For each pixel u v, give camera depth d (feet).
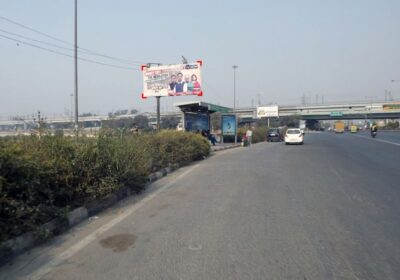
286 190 30.37
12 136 23.40
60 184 22.15
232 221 20.99
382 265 14.57
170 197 28.32
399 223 20.40
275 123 267.59
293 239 17.75
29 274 14.06
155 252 16.15
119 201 27.07
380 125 353.92
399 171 41.29
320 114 272.10
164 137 47.60
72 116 94.43
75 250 16.58
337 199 26.68
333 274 13.75
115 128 34.06
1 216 16.26
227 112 110.01
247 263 14.82
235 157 62.85
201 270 14.15
